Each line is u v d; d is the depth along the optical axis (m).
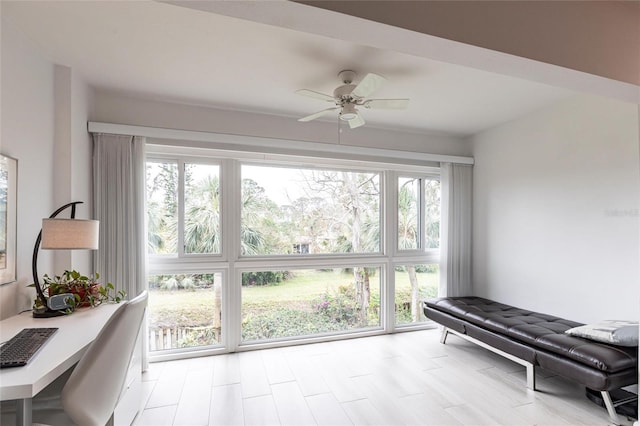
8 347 1.37
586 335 2.34
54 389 1.65
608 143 2.76
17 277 1.96
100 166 2.82
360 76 2.57
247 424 2.13
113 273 2.84
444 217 4.08
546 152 3.28
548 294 3.25
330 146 3.57
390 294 3.99
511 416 2.20
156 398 2.43
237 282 3.40
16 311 1.95
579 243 2.97
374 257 3.97
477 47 1.38
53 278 2.34
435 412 2.25
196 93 2.92
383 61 2.36
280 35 2.04
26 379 1.12
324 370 2.91
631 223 2.59
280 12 1.14
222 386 2.62
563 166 3.12
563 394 2.48
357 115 2.55
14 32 1.94
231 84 2.74
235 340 3.36
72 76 2.45
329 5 1.14
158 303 3.21
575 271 3.00
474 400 2.40
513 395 2.47
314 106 3.22
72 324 1.76
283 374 2.83
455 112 3.40
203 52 2.24
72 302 1.98
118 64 2.41
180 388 2.59
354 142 3.78
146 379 2.74
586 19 1.63
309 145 3.48
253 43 2.13
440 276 4.11
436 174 4.30
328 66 2.43
